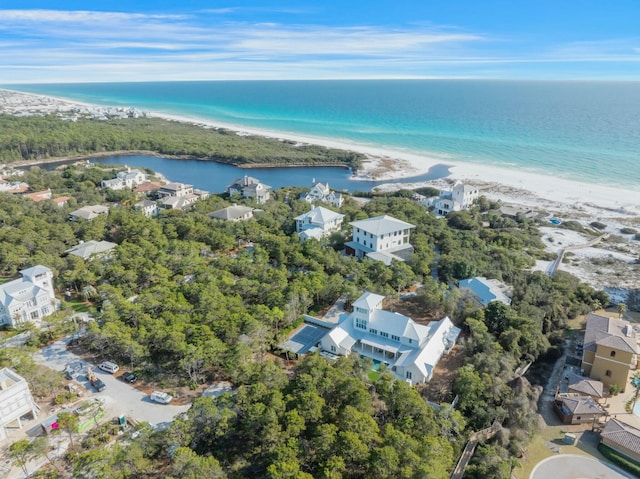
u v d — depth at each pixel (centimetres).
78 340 8950
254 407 6066
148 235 13488
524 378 7631
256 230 14300
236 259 11994
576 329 10106
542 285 11138
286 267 12050
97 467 5378
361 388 6619
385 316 8819
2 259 11738
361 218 15650
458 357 8644
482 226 16950
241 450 6106
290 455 5425
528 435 6675
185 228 13850
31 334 8662
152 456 5953
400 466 5281
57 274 11188
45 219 15038
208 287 9881
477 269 11744
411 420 6178
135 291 10706
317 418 6094
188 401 7212
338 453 5516
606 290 12169
